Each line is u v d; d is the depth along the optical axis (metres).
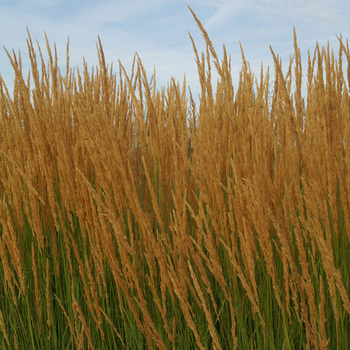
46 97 2.27
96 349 1.76
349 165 1.47
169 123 2.03
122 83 2.37
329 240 1.35
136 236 1.84
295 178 1.48
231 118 1.66
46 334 1.78
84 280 1.67
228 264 1.53
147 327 1.43
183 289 1.43
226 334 1.63
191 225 1.91
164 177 2.00
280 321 1.46
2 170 2.04
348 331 1.50
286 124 1.50
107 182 1.84
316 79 1.81
